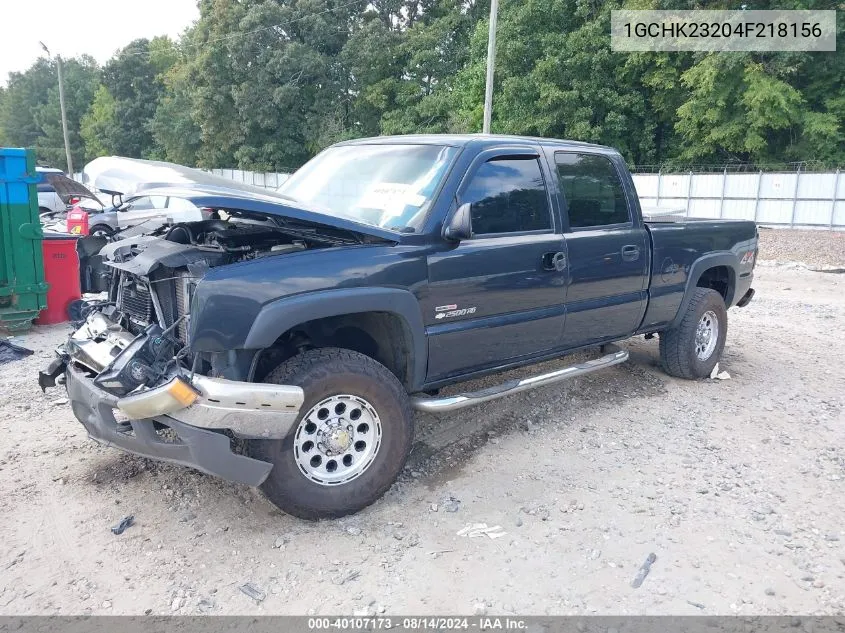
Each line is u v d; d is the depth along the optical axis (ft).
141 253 11.78
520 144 14.64
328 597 9.81
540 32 95.35
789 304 33.73
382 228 12.16
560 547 11.12
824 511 12.42
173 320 11.55
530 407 17.33
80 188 49.06
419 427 15.85
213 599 9.75
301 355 11.43
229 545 11.04
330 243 12.02
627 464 14.28
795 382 20.26
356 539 11.25
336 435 11.34
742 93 86.89
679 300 18.66
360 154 15.12
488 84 65.77
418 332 12.35
